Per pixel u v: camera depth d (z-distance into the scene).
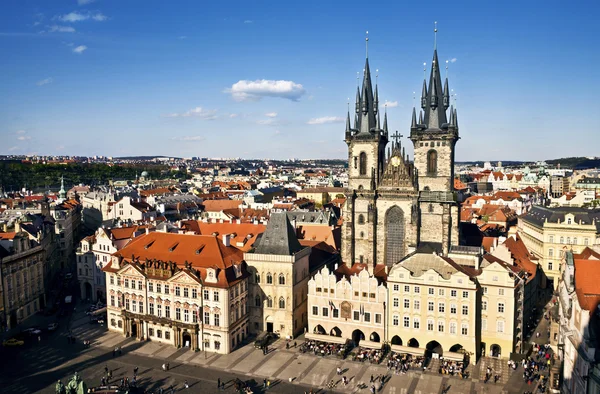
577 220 189.62
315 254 166.38
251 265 142.75
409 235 166.75
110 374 117.19
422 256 130.25
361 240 174.25
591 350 75.25
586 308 79.88
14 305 154.00
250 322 144.25
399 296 128.50
